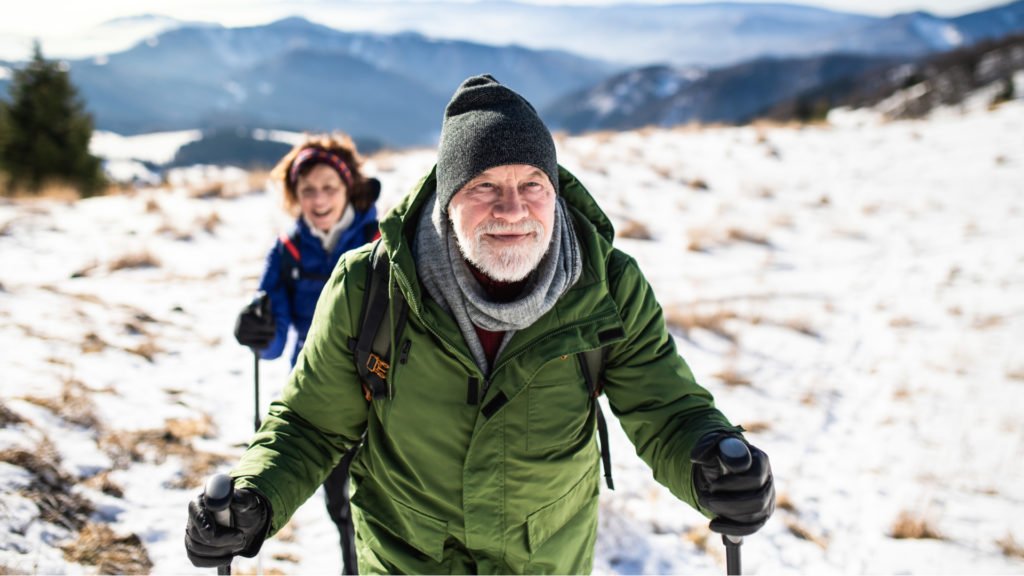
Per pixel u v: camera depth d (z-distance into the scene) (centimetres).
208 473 412
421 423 182
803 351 722
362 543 201
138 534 347
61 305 651
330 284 193
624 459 489
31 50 2030
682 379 189
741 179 1473
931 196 1341
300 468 185
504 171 173
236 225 1082
